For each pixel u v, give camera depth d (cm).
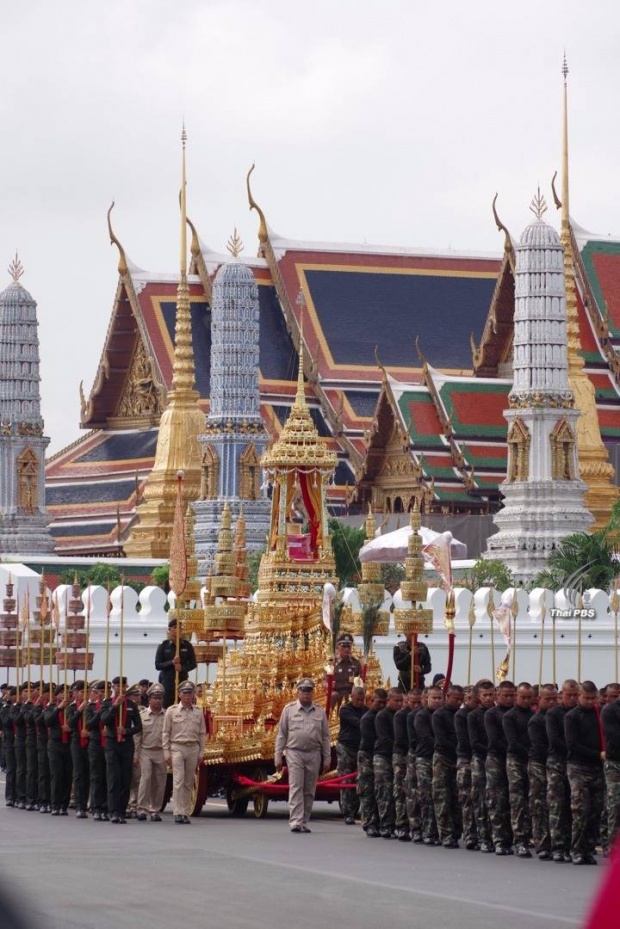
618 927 1255
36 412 14412
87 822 4225
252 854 3431
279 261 16912
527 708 3519
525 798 3484
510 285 15438
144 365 16638
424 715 3684
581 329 14825
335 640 4519
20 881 2981
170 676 4747
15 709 4794
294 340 16712
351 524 13688
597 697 3400
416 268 17488
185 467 13788
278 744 3966
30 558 11038
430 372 14650
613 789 3312
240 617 4744
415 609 4628
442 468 14362
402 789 3762
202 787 4350
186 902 2753
